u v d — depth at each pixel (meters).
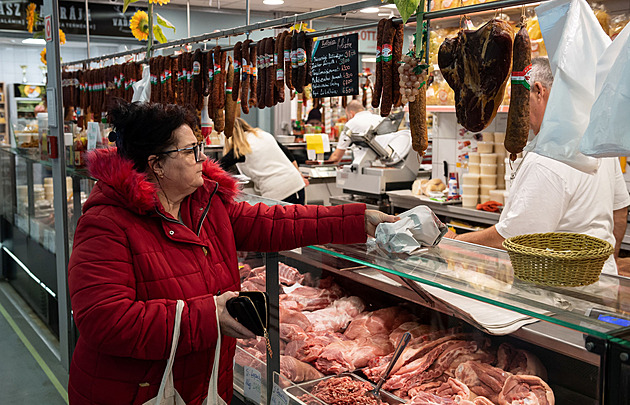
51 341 4.30
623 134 1.22
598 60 1.38
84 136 3.92
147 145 1.55
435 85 4.12
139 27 4.02
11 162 5.27
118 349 1.40
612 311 1.20
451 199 4.30
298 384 1.86
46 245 4.42
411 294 1.77
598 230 2.13
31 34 5.00
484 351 1.68
